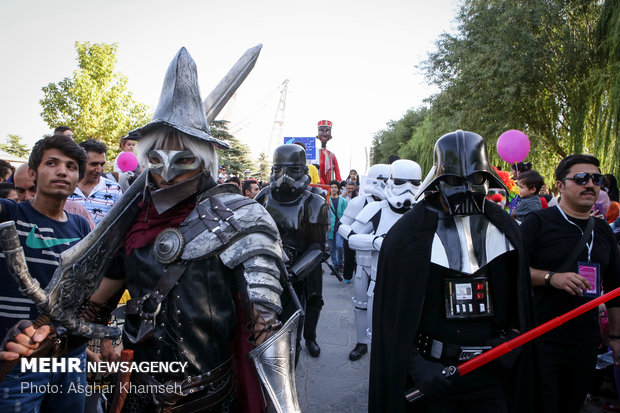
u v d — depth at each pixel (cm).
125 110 2112
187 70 139
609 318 262
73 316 138
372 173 471
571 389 256
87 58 2019
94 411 220
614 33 1311
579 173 253
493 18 1684
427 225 203
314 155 872
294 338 140
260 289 129
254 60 160
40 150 193
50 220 197
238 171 3269
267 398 130
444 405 191
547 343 251
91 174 341
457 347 192
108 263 146
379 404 211
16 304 179
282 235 336
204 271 130
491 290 199
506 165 1583
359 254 378
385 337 210
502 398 192
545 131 1709
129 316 137
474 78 1712
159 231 136
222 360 139
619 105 1241
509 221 205
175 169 132
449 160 198
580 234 260
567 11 1526
